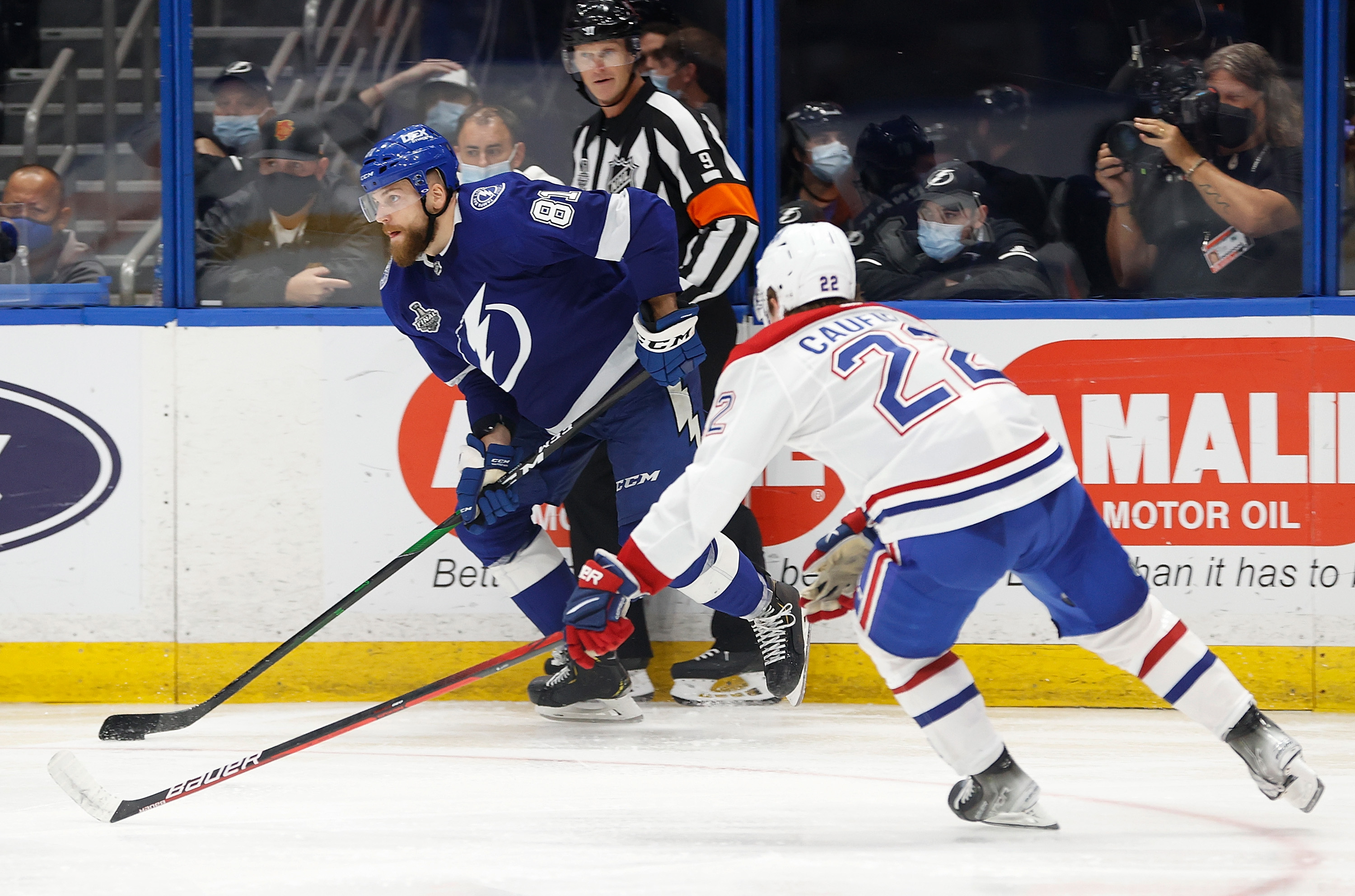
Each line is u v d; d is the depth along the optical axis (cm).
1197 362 1310
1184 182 1344
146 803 875
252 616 1370
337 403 1360
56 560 1372
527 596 1223
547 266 1110
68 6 1379
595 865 757
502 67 1388
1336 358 1292
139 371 1366
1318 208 1324
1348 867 743
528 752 1112
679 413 1185
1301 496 1300
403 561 1149
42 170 1389
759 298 872
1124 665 839
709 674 1312
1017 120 1359
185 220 1379
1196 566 1316
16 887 723
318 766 1059
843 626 1345
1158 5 1334
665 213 1089
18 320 1367
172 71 1374
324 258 1393
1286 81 1327
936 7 1359
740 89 1371
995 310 1338
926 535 766
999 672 1338
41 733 1223
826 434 793
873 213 1379
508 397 1198
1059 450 793
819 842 811
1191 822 860
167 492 1367
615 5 1261
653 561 799
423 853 787
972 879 722
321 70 1382
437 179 1074
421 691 932
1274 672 1307
